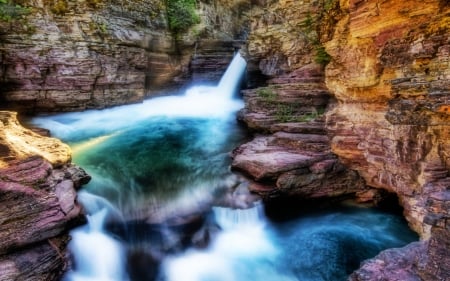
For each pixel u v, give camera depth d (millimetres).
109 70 15625
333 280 7270
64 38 14086
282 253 8070
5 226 5898
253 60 17203
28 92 13383
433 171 6543
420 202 7211
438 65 6156
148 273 7461
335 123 9672
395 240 8156
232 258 7918
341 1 8711
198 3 22016
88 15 14797
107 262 7406
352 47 8430
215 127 15273
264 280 7332
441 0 6062
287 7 15008
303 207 9727
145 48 17688
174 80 20062
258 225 9023
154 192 9562
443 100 5898
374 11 7320
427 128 6547
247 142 12562
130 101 17047
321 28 10219
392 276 5504
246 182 9922
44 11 13672
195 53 20594
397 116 7000
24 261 5926
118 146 12594
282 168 9406
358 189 9734
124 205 8906
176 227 8492
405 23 6754
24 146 7750
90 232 7777
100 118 15461
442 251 4941
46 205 6473
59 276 6512
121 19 16250
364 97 8453
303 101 13086
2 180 6316
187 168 10930
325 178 9648
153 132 14445
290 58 14883
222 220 8875
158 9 18750
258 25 17062
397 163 7586
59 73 14039
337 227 8914
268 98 13773
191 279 7320
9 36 12789
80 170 8844
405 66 6828
